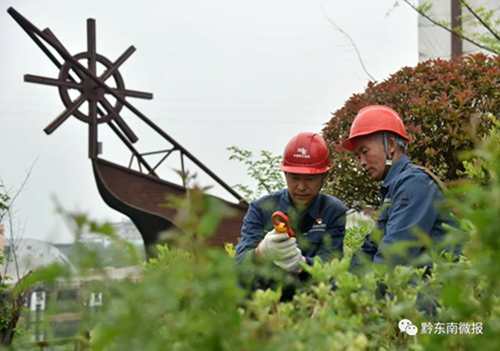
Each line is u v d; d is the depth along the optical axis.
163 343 1.28
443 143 6.93
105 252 1.28
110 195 9.77
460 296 1.39
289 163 4.14
